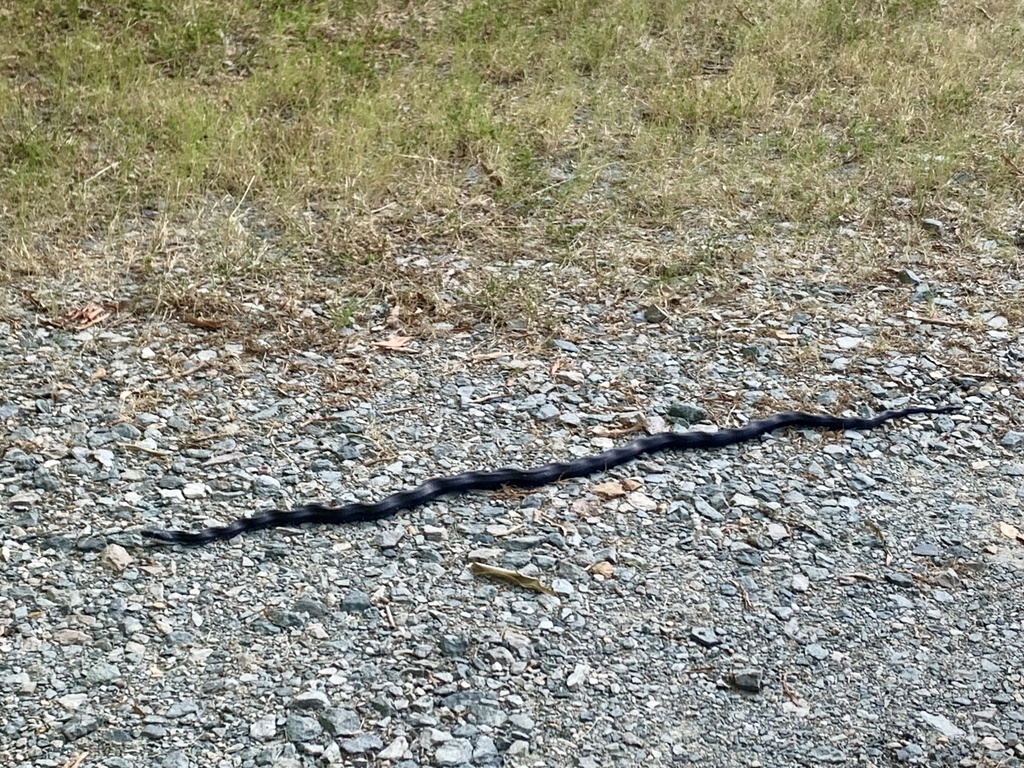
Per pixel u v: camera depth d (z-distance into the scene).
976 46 11.21
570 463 5.31
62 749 3.78
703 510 5.12
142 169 8.16
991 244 7.75
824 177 8.48
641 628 4.43
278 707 3.98
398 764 3.80
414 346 6.28
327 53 10.41
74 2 10.80
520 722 3.98
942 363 6.38
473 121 8.98
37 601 4.40
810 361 6.33
